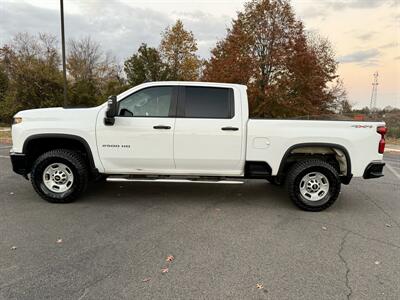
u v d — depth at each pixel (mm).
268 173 4934
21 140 4840
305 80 17953
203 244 3684
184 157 4859
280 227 4262
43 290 2734
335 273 3105
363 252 3568
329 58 29766
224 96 4910
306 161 4922
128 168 4969
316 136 4785
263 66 18125
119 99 4848
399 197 5859
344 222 4504
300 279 2986
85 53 48688
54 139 4980
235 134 4793
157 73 27797
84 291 2729
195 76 36281
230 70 18141
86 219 4391
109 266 3146
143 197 5473
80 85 24875
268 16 18016
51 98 21875
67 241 3686
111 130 4793
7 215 4484
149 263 3223
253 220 4504
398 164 10141
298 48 17766
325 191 4934
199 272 3072
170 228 4141
